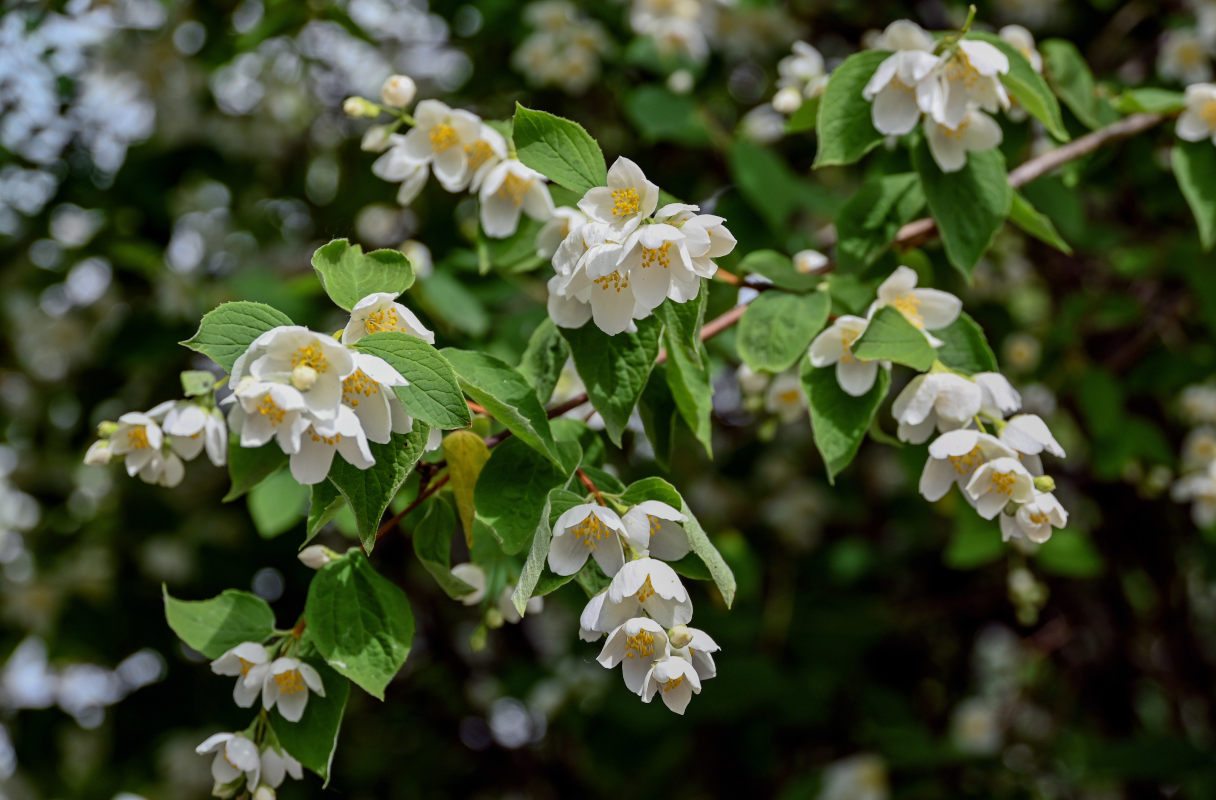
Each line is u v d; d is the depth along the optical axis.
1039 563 4.30
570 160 1.89
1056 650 5.68
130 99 4.96
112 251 4.74
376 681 1.87
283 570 5.01
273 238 5.16
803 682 4.86
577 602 4.51
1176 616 5.26
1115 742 4.65
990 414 2.10
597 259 1.65
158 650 5.02
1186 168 2.81
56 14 4.39
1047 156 2.93
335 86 5.17
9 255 5.07
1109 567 5.24
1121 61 4.77
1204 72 4.16
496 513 1.87
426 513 2.11
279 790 5.41
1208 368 4.34
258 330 1.65
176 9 4.66
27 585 5.28
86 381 5.10
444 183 2.47
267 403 1.55
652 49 4.19
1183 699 5.24
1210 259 4.10
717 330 2.38
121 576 5.15
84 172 4.86
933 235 2.68
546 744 6.13
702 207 4.19
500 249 2.55
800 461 5.52
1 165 4.76
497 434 2.12
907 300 2.26
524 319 3.52
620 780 5.26
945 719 6.06
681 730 4.84
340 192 4.98
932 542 5.68
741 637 4.94
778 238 3.70
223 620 1.97
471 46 4.86
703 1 4.48
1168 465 4.27
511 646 5.96
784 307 2.23
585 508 1.63
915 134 2.41
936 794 4.65
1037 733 5.55
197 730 4.92
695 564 1.76
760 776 4.90
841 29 4.91
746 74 4.91
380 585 1.93
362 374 1.62
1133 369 4.47
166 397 4.84
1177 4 4.64
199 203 5.29
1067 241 4.30
